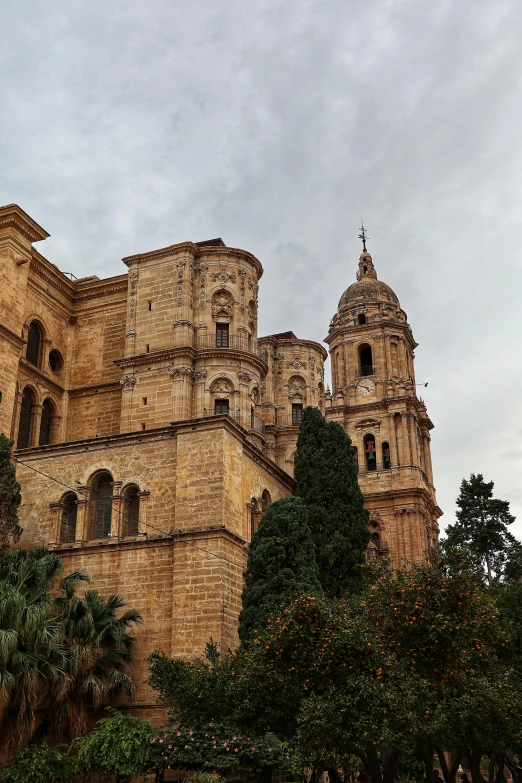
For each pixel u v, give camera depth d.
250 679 29.05
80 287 62.66
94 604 36.97
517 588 39.06
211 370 56.38
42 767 29.88
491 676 29.98
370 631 28.06
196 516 42.06
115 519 44.28
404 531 81.00
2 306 52.44
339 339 93.81
